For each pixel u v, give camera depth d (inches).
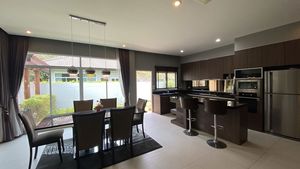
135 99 230.1
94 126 89.6
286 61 128.3
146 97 253.8
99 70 204.7
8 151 113.2
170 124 176.6
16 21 114.9
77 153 86.8
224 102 111.3
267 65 140.4
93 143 90.7
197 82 251.3
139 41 176.7
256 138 128.3
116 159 99.0
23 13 101.7
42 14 103.7
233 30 142.0
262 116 143.9
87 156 104.5
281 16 112.5
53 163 96.0
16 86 144.6
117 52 212.5
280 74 131.3
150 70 250.7
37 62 165.0
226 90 192.7
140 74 248.5
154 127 165.2
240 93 161.9
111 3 90.7
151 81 253.6
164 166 89.4
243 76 160.6
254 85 149.6
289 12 105.9
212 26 131.1
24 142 130.6
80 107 141.7
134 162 95.2
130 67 225.3
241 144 116.7
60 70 178.2
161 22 120.7
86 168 89.8
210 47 211.6
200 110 152.6
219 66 207.2
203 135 139.1
